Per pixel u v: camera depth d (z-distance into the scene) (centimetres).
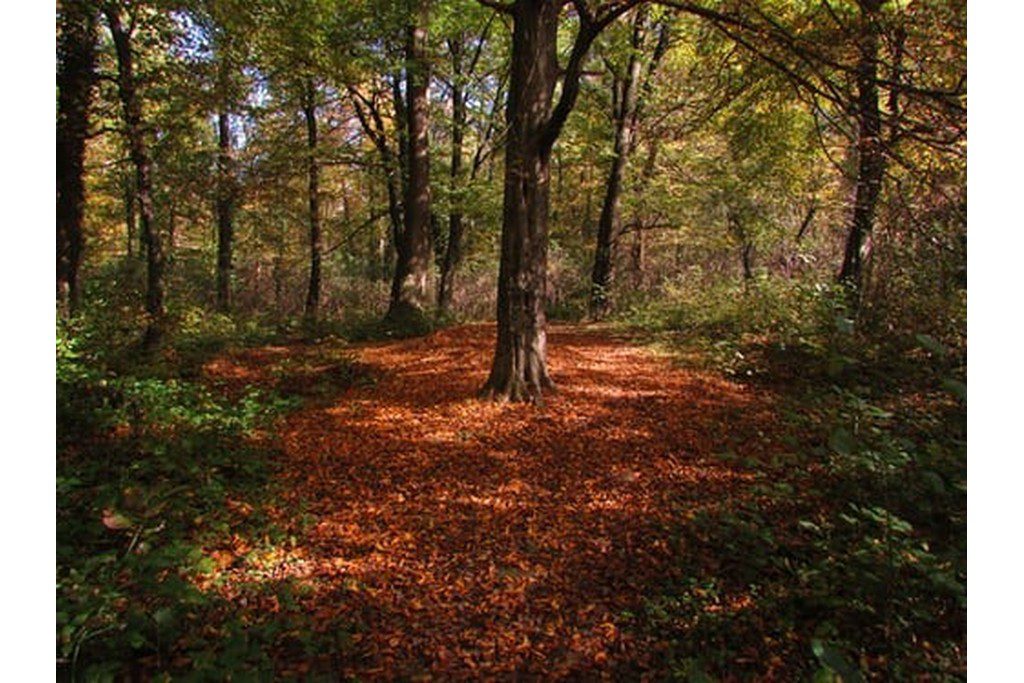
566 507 464
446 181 1565
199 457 496
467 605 349
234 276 1812
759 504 442
